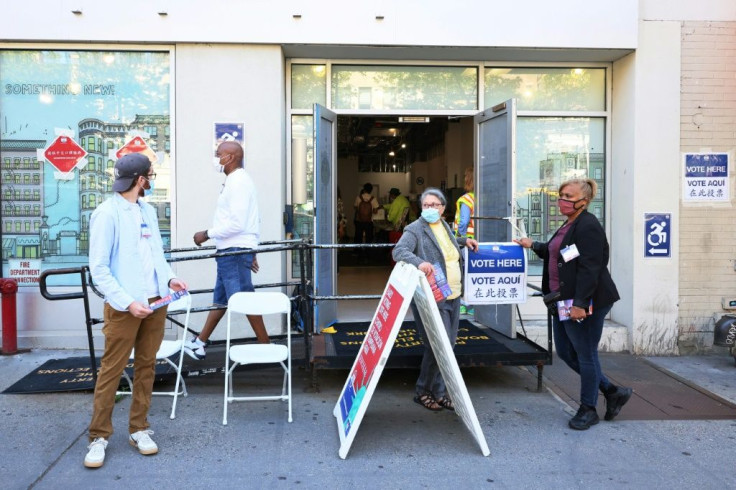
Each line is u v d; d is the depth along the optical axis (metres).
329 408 4.84
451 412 4.81
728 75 6.45
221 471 3.76
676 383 5.61
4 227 6.29
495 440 4.27
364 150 15.00
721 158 6.48
